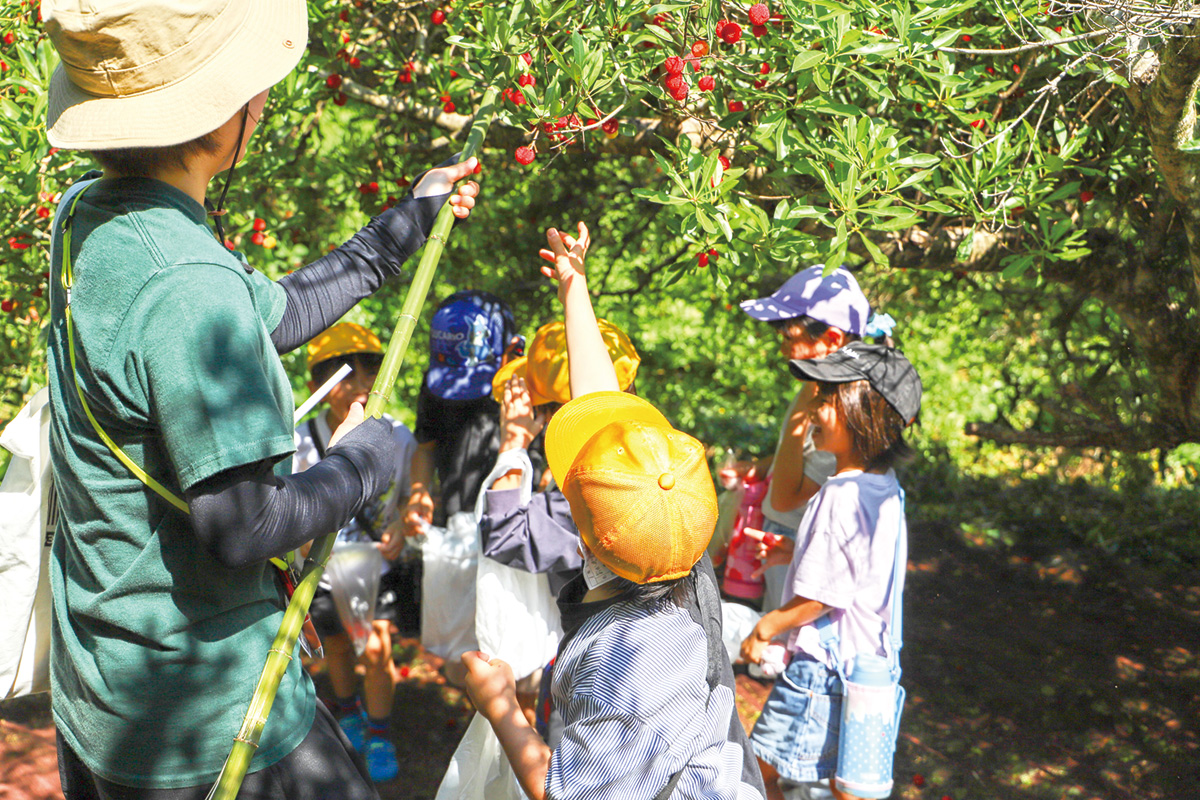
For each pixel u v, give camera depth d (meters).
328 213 5.31
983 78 3.08
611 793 1.39
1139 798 3.71
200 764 1.38
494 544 2.83
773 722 2.77
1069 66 2.57
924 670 4.74
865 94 2.86
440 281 5.91
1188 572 6.03
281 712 1.45
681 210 2.33
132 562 1.35
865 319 3.29
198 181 1.44
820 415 2.80
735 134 2.76
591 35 2.33
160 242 1.31
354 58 3.83
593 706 1.45
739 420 8.16
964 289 5.57
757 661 2.82
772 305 3.26
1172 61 2.46
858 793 2.59
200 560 1.36
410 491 3.65
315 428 3.58
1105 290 3.85
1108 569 6.08
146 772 1.38
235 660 1.39
